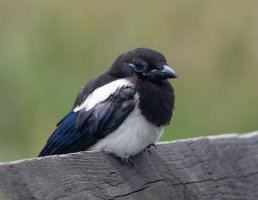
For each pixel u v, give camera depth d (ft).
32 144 41.96
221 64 46.21
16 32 45.11
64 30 45.21
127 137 28.58
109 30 45.78
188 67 46.21
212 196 26.22
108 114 28.84
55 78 43.65
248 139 28.30
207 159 26.73
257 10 46.37
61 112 42.73
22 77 42.91
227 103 45.85
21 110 42.50
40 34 44.98
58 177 21.50
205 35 46.29
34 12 45.50
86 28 45.42
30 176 20.63
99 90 29.91
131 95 28.99
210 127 45.39
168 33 46.21
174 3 46.50
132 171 24.59
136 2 46.42
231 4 46.50
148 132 28.96
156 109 29.14
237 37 46.34
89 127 29.30
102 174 23.43
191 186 25.76
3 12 45.62
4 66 43.09
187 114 45.32
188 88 46.01
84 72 44.52
